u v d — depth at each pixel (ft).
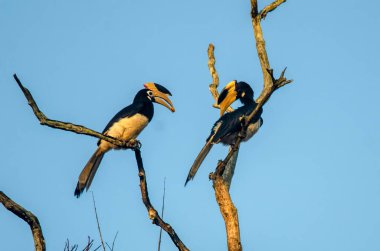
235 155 40.09
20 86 32.12
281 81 34.55
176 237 31.89
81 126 34.91
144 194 33.83
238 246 32.53
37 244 26.43
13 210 26.45
